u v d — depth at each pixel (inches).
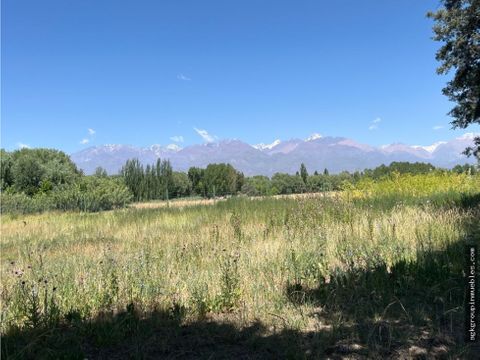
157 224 637.3
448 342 168.4
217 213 668.1
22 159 1873.8
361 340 172.7
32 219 866.1
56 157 2321.6
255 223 517.7
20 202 1275.8
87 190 1421.0
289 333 181.8
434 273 241.0
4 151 2212.1
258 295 229.1
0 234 649.0
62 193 1346.0
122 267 267.1
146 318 202.2
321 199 598.9
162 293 230.8
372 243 316.2
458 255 268.2
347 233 358.0
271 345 172.4
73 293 227.8
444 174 836.6
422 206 503.2
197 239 416.8
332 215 483.8
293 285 239.6
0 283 268.7
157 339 180.5
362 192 738.8
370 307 208.5
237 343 177.2
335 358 158.7
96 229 646.5
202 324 197.6
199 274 266.1
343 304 214.8
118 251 403.5
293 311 207.9
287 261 282.8
